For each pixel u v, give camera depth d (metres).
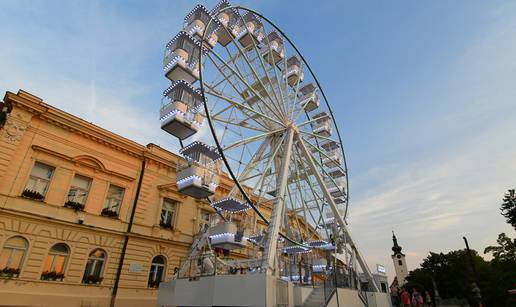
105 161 22.11
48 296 17.30
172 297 13.77
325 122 27.52
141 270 21.70
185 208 26.11
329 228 23.95
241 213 19.98
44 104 19.72
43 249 17.78
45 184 19.16
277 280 12.57
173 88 16.52
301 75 24.28
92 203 20.72
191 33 18.02
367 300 18.30
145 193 23.70
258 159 19.97
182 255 24.34
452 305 42.16
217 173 16.64
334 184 24.91
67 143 20.42
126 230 21.80
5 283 16.14
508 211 46.25
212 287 12.64
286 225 21.64
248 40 21.94
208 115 15.41
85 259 19.38
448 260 49.75
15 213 17.03
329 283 15.86
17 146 18.16
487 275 45.56
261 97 19.17
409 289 49.94
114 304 19.64
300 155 22.61
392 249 91.94
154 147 25.59
